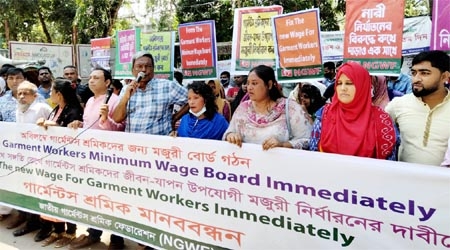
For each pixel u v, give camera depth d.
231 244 2.70
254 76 2.66
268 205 2.50
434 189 1.94
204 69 4.16
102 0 16.12
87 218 3.48
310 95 4.07
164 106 3.47
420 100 2.36
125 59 4.86
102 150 3.29
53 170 3.65
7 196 4.03
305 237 2.38
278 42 3.53
